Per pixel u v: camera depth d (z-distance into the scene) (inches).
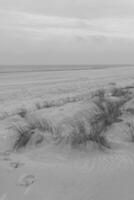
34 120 263.9
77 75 1691.7
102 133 213.6
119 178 119.6
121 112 314.2
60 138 193.3
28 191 107.3
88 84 916.0
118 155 161.6
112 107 320.2
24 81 1216.2
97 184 112.9
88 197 99.9
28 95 650.2
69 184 113.7
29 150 179.0
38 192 106.0
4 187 112.0
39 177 123.2
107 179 118.9
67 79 1279.5
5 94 683.4
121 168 135.3
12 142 201.5
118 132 227.3
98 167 138.5
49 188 109.8
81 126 213.5
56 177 122.8
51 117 290.2
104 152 168.7
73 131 200.8
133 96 443.2
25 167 139.3
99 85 848.9
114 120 273.6
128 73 1802.4
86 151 169.5
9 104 502.0
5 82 1172.5
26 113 361.4
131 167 136.4
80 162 149.3
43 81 1175.0
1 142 204.8
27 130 213.3
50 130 224.4
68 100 498.6
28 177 123.0
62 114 301.6
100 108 324.5
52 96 601.6
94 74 1780.3
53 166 141.2
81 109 324.8
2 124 292.7
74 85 897.5
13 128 245.0
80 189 107.9
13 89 820.0
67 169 135.5
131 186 109.1
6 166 140.8
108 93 515.5
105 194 102.2
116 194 101.8
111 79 1179.9
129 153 166.4
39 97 597.6
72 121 257.1
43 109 384.5
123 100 388.8
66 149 172.4
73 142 180.7
